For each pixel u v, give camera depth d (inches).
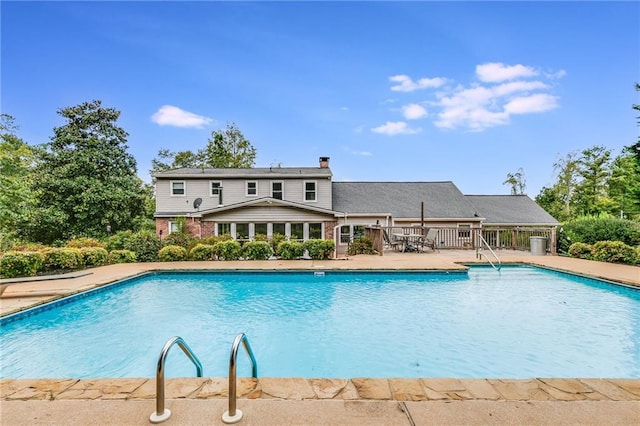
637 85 619.5
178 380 125.9
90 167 899.4
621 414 103.9
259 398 113.1
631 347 214.7
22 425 99.5
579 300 323.9
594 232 628.7
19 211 763.4
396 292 361.1
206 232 729.6
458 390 119.3
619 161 1104.8
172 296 349.7
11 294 304.7
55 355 208.4
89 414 105.0
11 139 1056.2
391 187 936.3
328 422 99.6
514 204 959.0
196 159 1428.4
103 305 316.5
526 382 125.2
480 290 367.2
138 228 995.3
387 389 119.8
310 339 233.0
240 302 326.3
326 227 747.4
